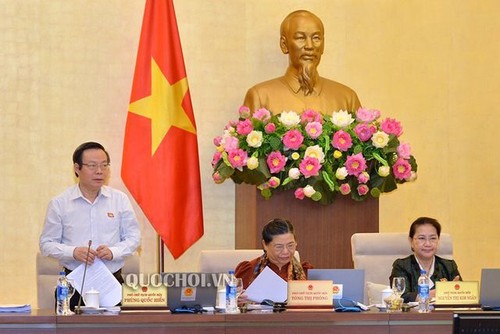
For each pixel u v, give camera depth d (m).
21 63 8.38
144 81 8.02
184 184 7.99
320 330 5.12
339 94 8.35
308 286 5.36
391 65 9.07
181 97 8.05
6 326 4.94
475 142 8.80
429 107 9.00
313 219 7.53
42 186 8.38
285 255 5.98
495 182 8.64
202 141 8.78
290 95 8.24
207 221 8.77
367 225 7.61
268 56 8.98
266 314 5.08
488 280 5.57
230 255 6.54
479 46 8.80
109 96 8.59
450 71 8.96
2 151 8.29
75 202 6.32
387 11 9.09
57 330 4.97
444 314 5.20
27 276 8.30
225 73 8.90
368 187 7.45
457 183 8.91
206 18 8.87
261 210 7.51
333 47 9.09
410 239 6.62
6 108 8.32
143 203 7.88
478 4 8.84
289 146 7.17
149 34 8.08
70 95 8.49
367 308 5.44
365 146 7.36
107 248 5.97
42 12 8.45
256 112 7.40
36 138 8.39
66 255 6.04
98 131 8.54
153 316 5.01
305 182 7.32
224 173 7.39
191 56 8.80
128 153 7.91
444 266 6.59
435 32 9.00
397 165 7.42
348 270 5.46
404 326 5.18
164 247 8.55
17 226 8.30
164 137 7.95
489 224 8.67
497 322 4.25
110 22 8.62
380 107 9.05
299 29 8.25
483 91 8.77
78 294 5.77
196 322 5.04
